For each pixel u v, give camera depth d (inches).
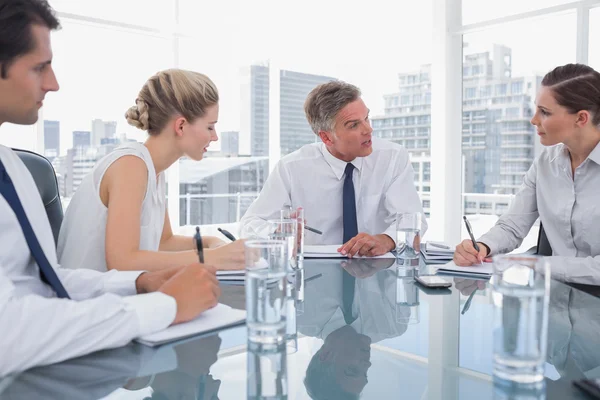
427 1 199.8
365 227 91.6
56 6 176.1
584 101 70.6
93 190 54.8
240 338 32.4
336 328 35.4
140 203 53.4
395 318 38.1
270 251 31.5
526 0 172.4
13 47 34.3
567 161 77.3
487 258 65.4
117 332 30.3
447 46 191.8
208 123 58.8
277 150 242.2
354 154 86.0
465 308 41.3
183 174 231.0
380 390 23.9
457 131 194.1
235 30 219.5
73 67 188.2
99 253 55.0
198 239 49.8
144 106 57.7
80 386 24.6
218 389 24.1
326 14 234.4
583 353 29.5
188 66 209.5
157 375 26.0
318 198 91.1
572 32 164.4
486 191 195.8
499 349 25.6
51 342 27.5
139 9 194.1
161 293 33.9
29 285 35.7
